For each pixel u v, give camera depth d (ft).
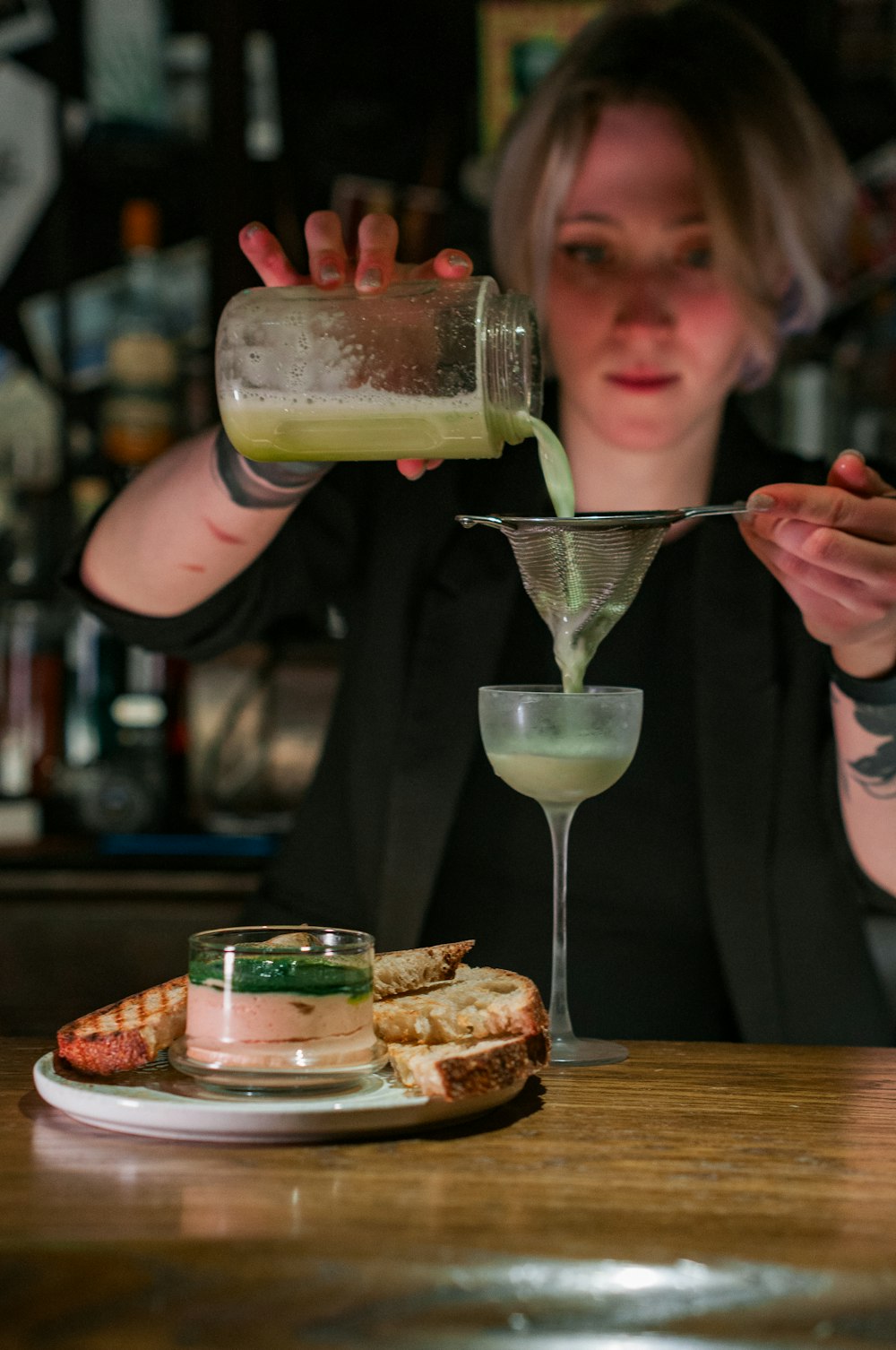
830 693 5.08
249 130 9.82
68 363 9.52
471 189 10.00
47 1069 3.42
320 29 9.93
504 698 3.87
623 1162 2.97
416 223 9.98
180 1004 3.36
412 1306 2.33
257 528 5.01
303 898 6.17
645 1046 4.09
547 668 6.00
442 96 9.97
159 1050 3.34
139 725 9.42
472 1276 2.37
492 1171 2.91
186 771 9.50
